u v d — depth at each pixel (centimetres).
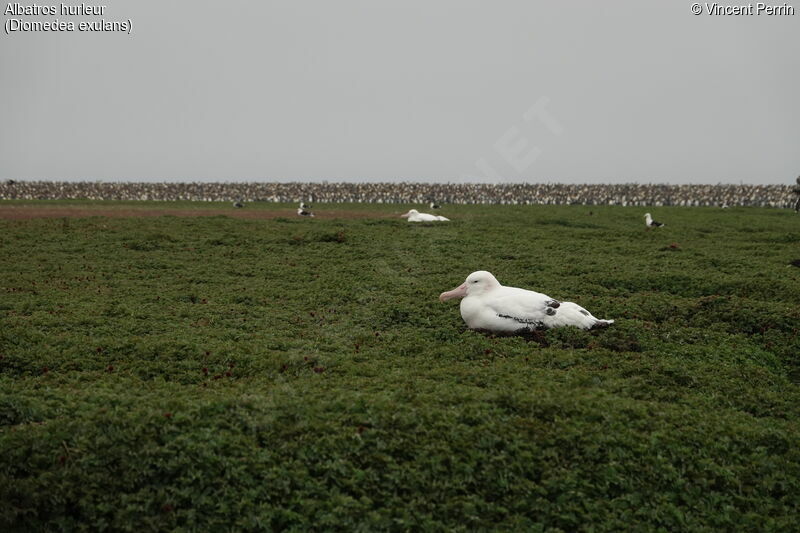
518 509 967
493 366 1365
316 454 1011
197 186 9288
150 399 1142
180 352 1408
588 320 1585
